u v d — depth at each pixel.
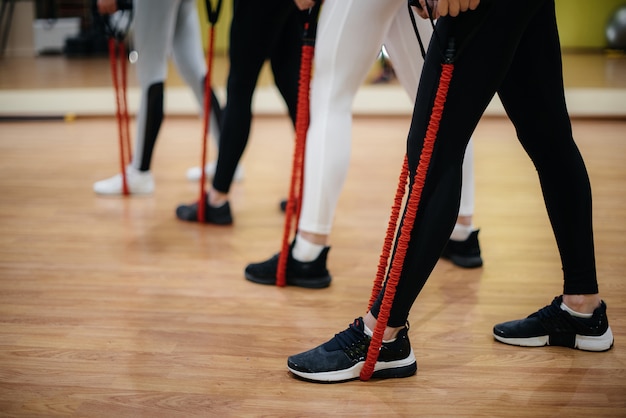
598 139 3.97
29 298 1.86
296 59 2.30
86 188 2.96
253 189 2.98
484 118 4.72
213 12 2.38
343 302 1.85
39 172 3.23
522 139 1.49
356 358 1.44
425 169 1.28
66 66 6.57
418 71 1.85
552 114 1.43
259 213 2.64
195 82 2.86
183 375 1.47
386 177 3.16
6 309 1.80
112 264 2.11
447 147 1.30
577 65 6.18
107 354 1.56
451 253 2.12
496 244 2.28
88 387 1.42
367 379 1.45
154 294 1.89
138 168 2.85
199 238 2.35
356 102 4.97
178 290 1.92
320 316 1.76
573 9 7.48
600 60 6.57
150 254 2.20
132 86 5.11
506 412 1.33
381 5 1.71
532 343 1.59
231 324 1.72
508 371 1.49
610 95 4.67
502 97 1.48
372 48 1.78
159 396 1.39
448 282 1.97
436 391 1.41
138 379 1.45
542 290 1.92
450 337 1.65
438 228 1.32
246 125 2.39
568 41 7.59
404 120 4.73
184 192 2.92
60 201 2.77
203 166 2.46
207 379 1.46
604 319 1.56
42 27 7.79
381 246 2.29
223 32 7.73
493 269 2.07
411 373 1.47
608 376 1.46
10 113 4.88
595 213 2.58
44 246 2.26
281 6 2.16
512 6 1.21
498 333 1.61
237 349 1.59
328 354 1.45
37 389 1.41
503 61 1.25
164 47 2.70
